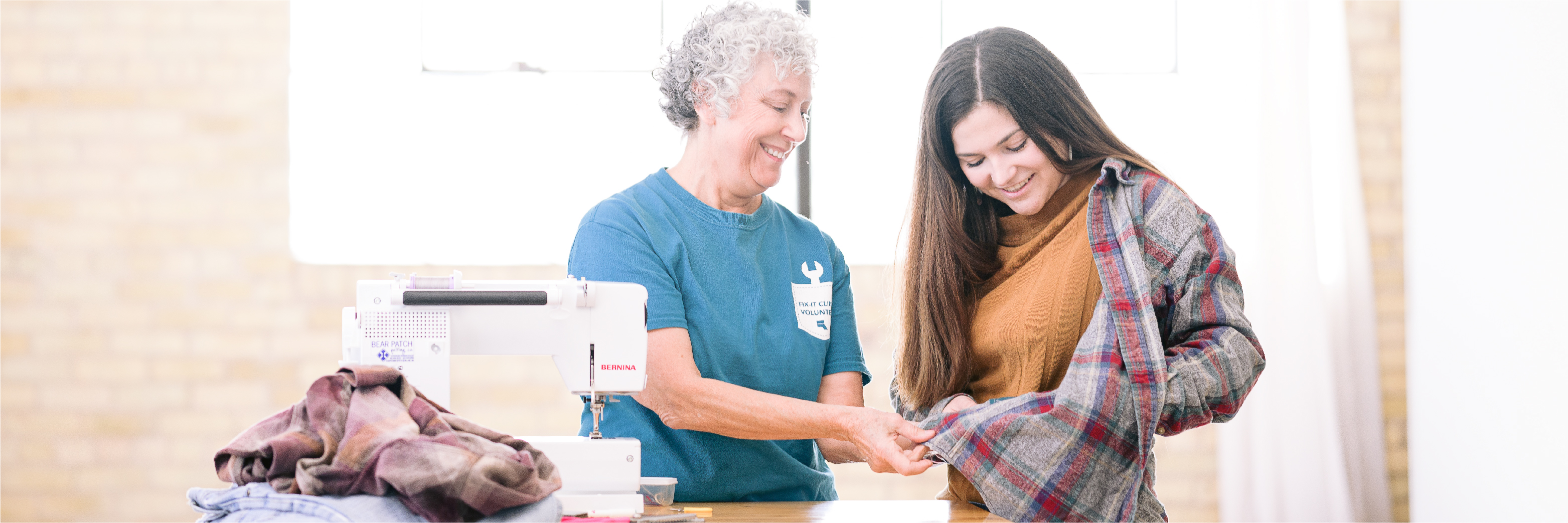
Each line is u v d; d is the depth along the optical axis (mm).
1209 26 3459
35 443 3365
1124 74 3520
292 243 3432
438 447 1068
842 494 3381
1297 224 3354
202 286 3400
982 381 1632
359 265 3430
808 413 1452
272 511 1062
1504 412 2764
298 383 3402
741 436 1506
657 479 1401
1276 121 3387
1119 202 1489
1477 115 2871
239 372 3393
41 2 3404
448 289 1402
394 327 1380
